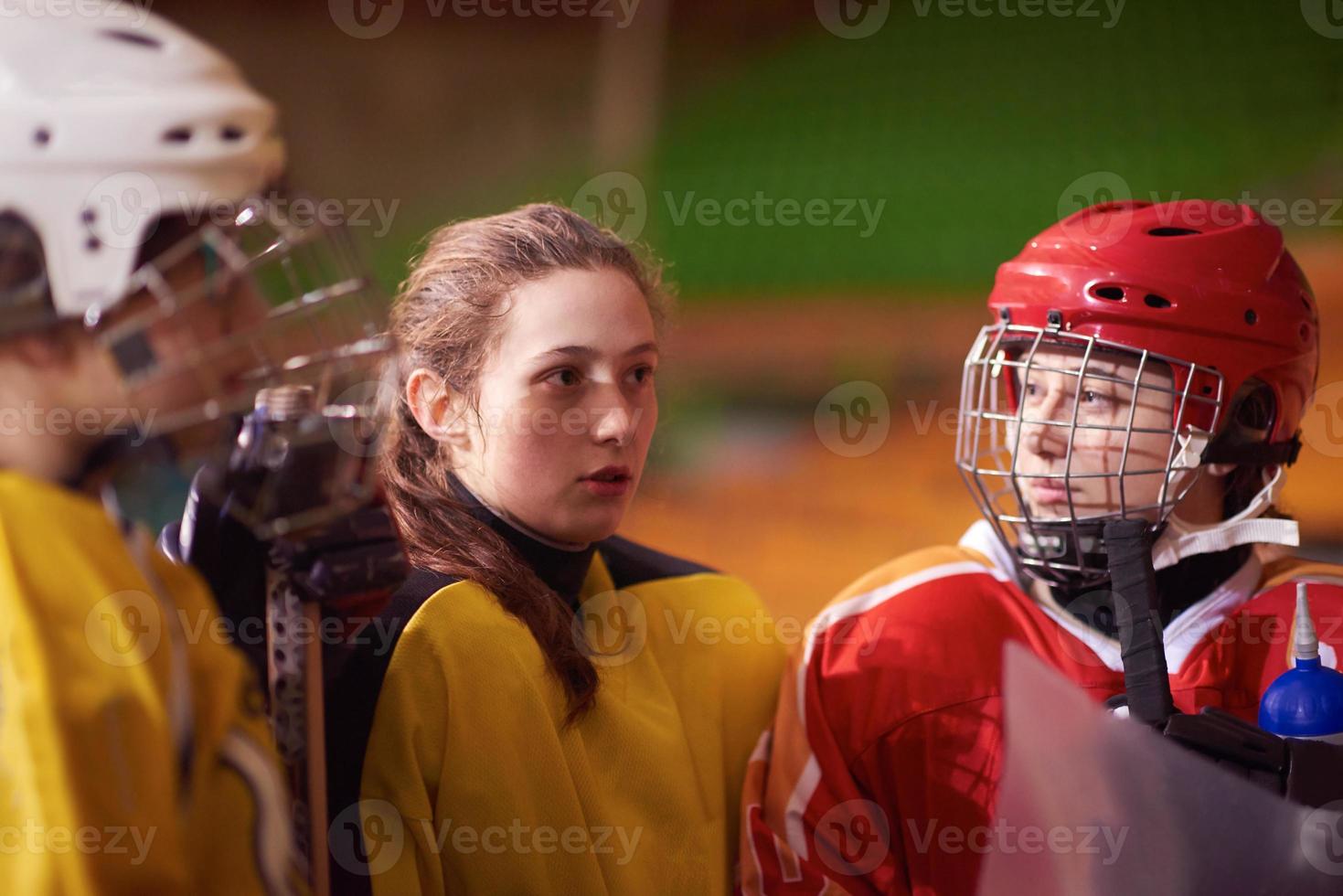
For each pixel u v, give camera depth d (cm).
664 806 216
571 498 212
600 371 209
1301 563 250
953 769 231
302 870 171
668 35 2089
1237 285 227
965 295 1351
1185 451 225
